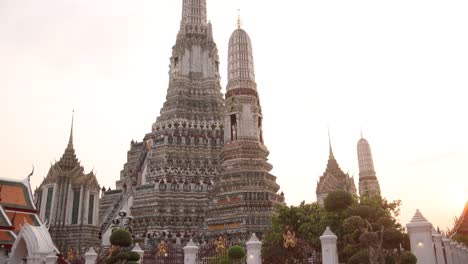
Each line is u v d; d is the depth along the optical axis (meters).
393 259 33.00
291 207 51.88
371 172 138.12
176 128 104.25
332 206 39.41
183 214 92.88
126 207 99.75
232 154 85.94
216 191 85.12
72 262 61.72
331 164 114.44
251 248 37.91
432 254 32.50
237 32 96.06
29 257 38.00
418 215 34.03
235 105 89.31
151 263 49.22
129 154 131.75
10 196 60.59
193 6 122.75
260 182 81.38
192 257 44.06
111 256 39.47
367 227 33.12
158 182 96.25
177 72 113.94
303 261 44.06
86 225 88.31
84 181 92.19
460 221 88.12
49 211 88.50
